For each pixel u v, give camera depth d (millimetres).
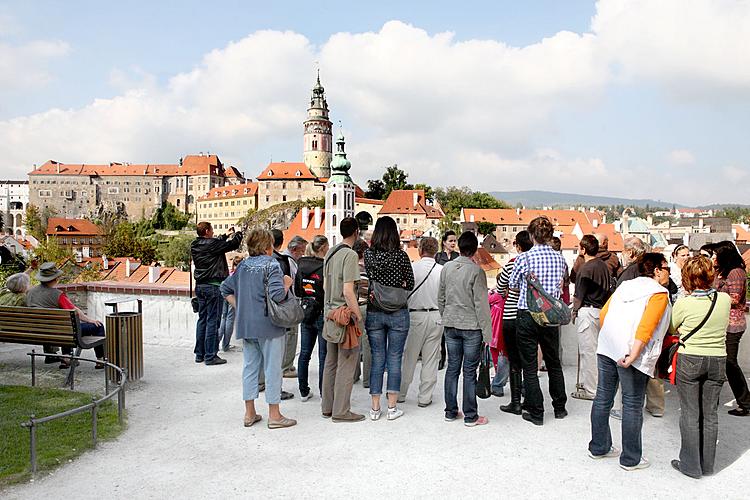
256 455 5488
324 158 166875
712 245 7207
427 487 4789
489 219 123812
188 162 189625
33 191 178375
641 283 5156
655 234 109000
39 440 5691
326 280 6527
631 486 4840
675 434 6160
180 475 5027
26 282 9156
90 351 10391
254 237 6402
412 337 7109
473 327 6250
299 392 7758
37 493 4645
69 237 129750
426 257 7203
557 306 6117
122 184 183375
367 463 5289
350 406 6820
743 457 5477
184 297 11211
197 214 175250
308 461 5340
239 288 6250
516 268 6465
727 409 6984
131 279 48469
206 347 9219
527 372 6395
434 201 137125
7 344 10992
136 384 8055
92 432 5621
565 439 5941
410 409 7000
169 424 6383
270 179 156250
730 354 6656
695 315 5059
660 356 5219
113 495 4629
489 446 5730
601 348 5297
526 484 4859
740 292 6594
